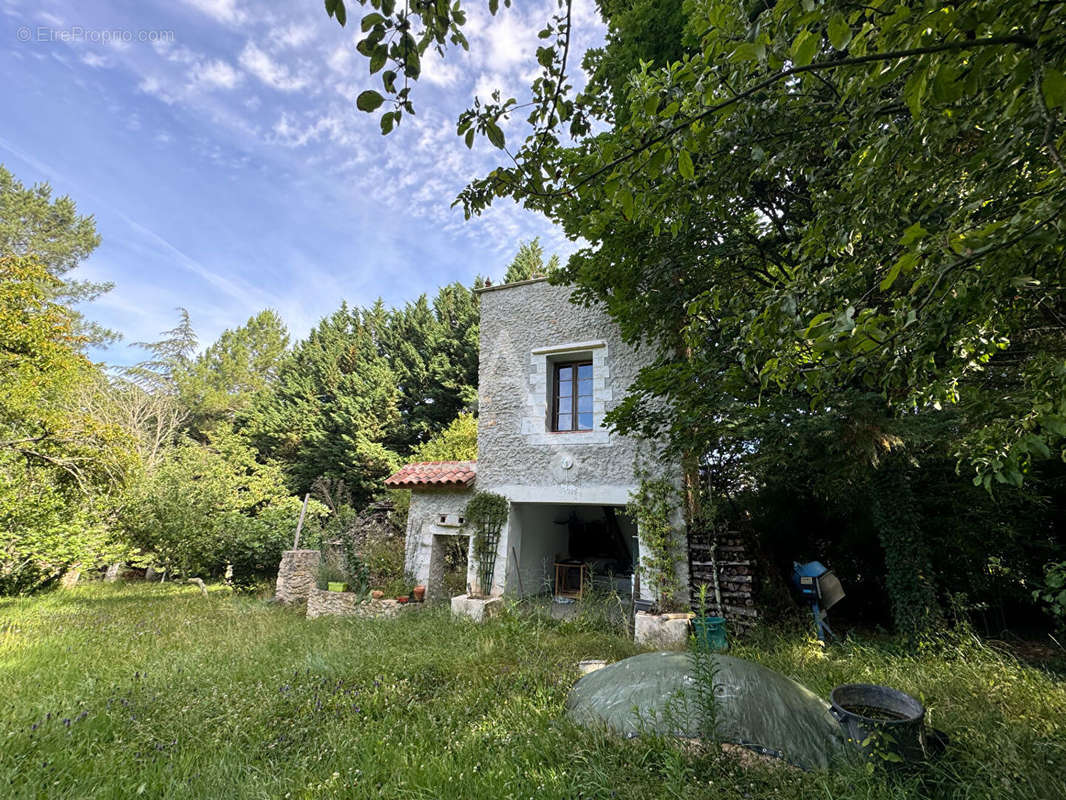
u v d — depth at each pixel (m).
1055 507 5.86
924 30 1.21
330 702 4.29
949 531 5.95
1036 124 1.40
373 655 5.56
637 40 6.19
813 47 1.23
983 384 3.36
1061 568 3.96
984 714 3.34
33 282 10.98
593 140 4.35
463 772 2.88
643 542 7.17
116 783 3.09
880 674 4.30
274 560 13.82
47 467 11.09
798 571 6.27
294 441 22.55
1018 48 1.19
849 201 2.66
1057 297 2.46
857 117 2.33
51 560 11.48
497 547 8.46
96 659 6.20
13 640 7.22
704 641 3.29
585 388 8.77
